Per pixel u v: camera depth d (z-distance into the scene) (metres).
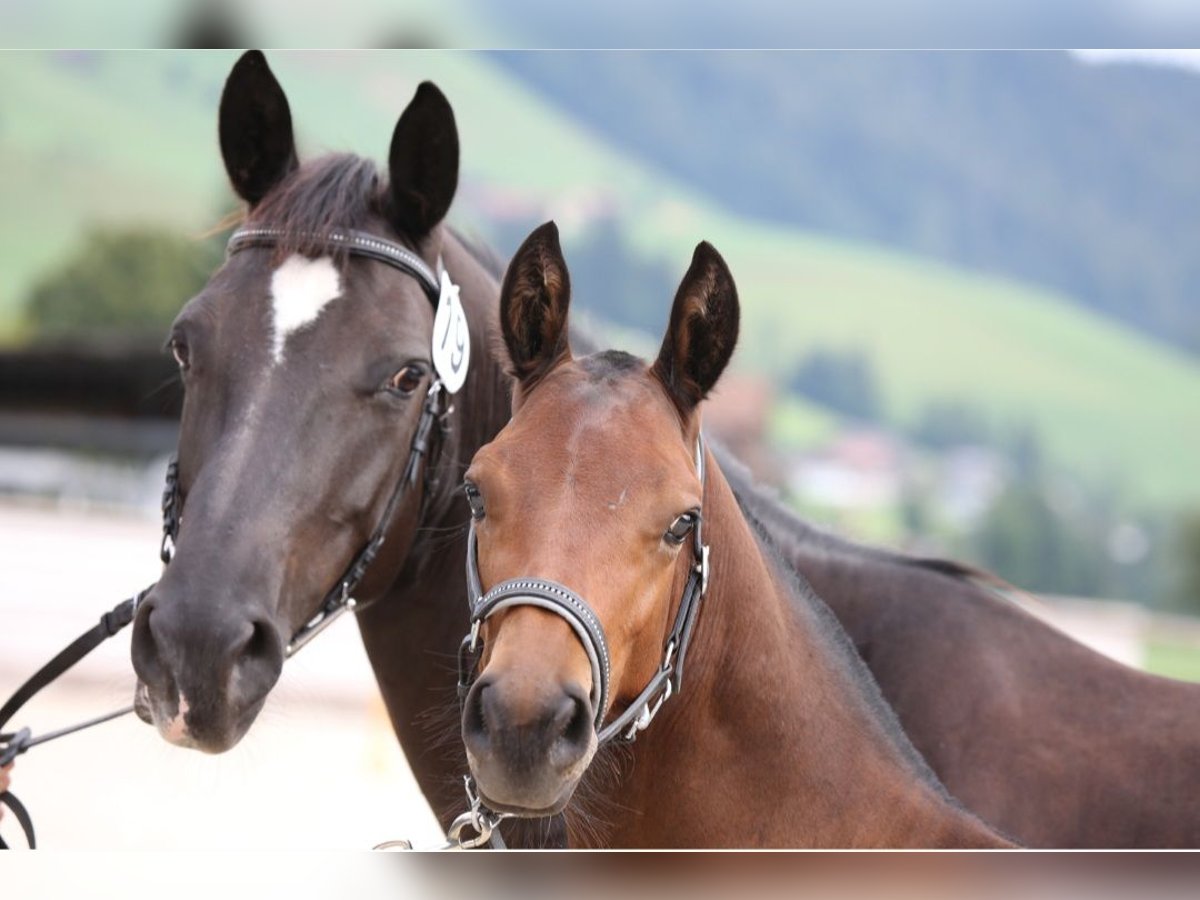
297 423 5.47
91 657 17.80
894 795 5.24
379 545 5.81
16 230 101.25
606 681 4.45
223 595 5.10
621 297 135.62
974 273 188.00
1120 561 81.19
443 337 5.93
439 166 5.98
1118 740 6.64
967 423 137.50
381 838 12.52
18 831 12.32
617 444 4.65
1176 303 185.50
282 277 5.68
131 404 31.27
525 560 4.48
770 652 5.16
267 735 16.64
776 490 7.62
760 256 175.12
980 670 6.87
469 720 4.26
